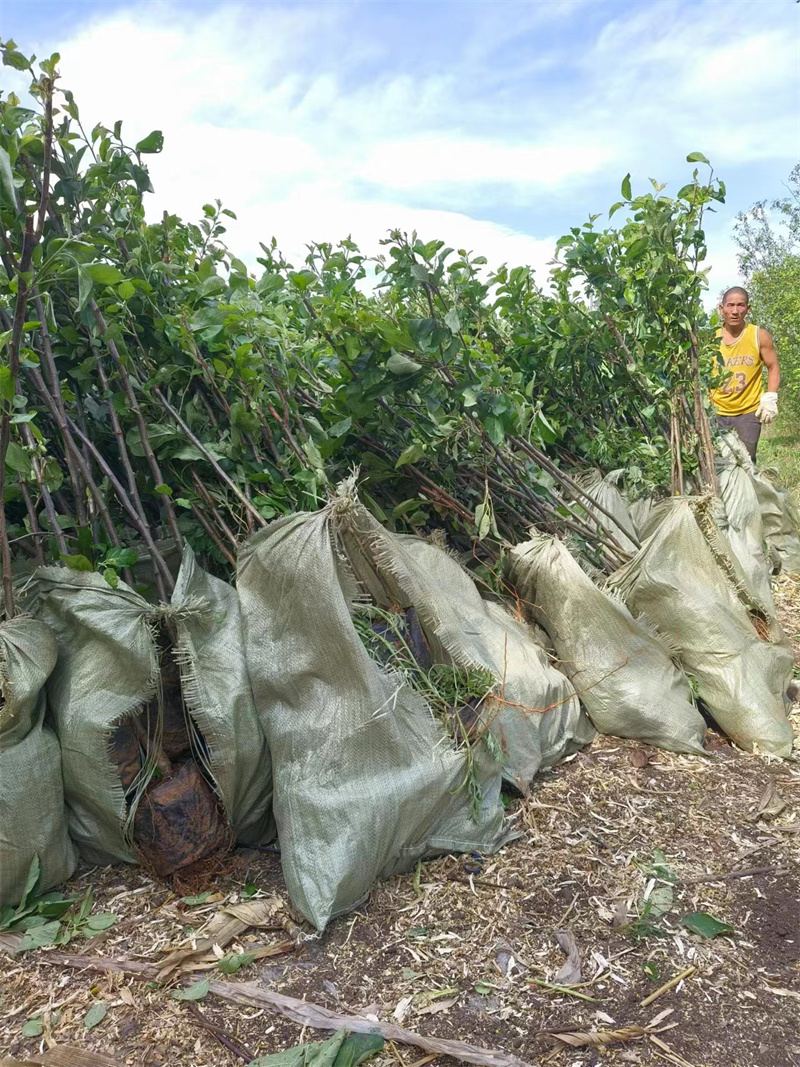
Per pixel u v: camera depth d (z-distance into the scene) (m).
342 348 3.58
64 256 2.47
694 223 4.53
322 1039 2.17
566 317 5.05
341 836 2.62
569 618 3.76
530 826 3.09
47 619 2.95
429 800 2.79
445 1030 2.19
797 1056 2.08
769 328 12.05
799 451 10.37
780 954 2.45
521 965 2.42
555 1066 2.07
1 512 2.76
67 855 2.83
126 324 3.38
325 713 2.79
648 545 3.99
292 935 2.56
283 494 3.48
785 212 13.23
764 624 4.04
